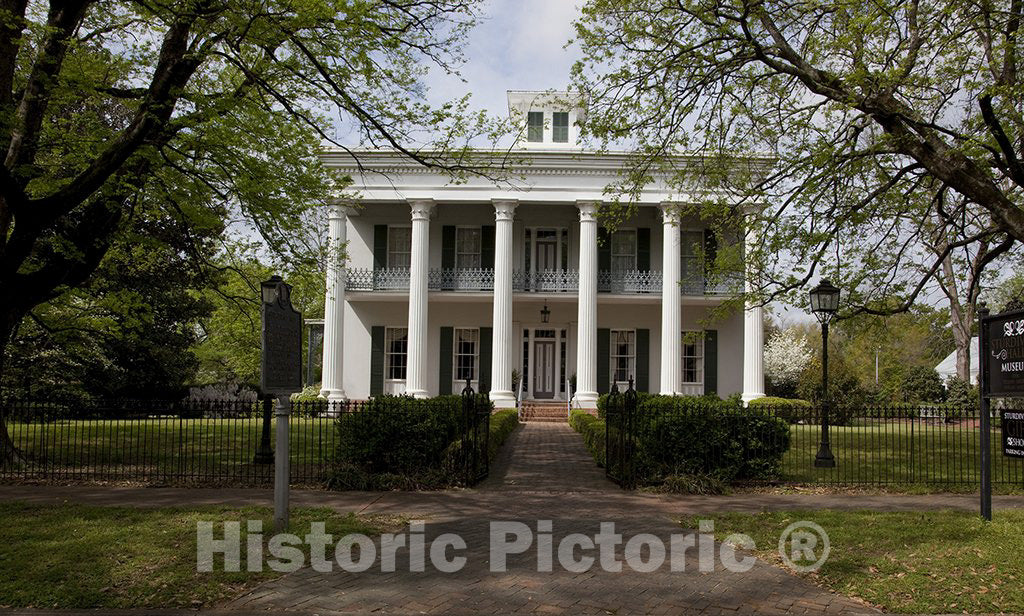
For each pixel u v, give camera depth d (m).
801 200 12.83
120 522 7.90
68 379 21.70
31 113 11.11
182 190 11.73
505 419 18.31
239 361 32.28
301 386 7.93
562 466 13.34
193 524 7.79
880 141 10.72
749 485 10.97
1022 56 10.32
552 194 27.03
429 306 29.48
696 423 10.99
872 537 7.41
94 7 11.60
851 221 13.14
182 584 5.70
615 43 11.84
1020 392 7.64
